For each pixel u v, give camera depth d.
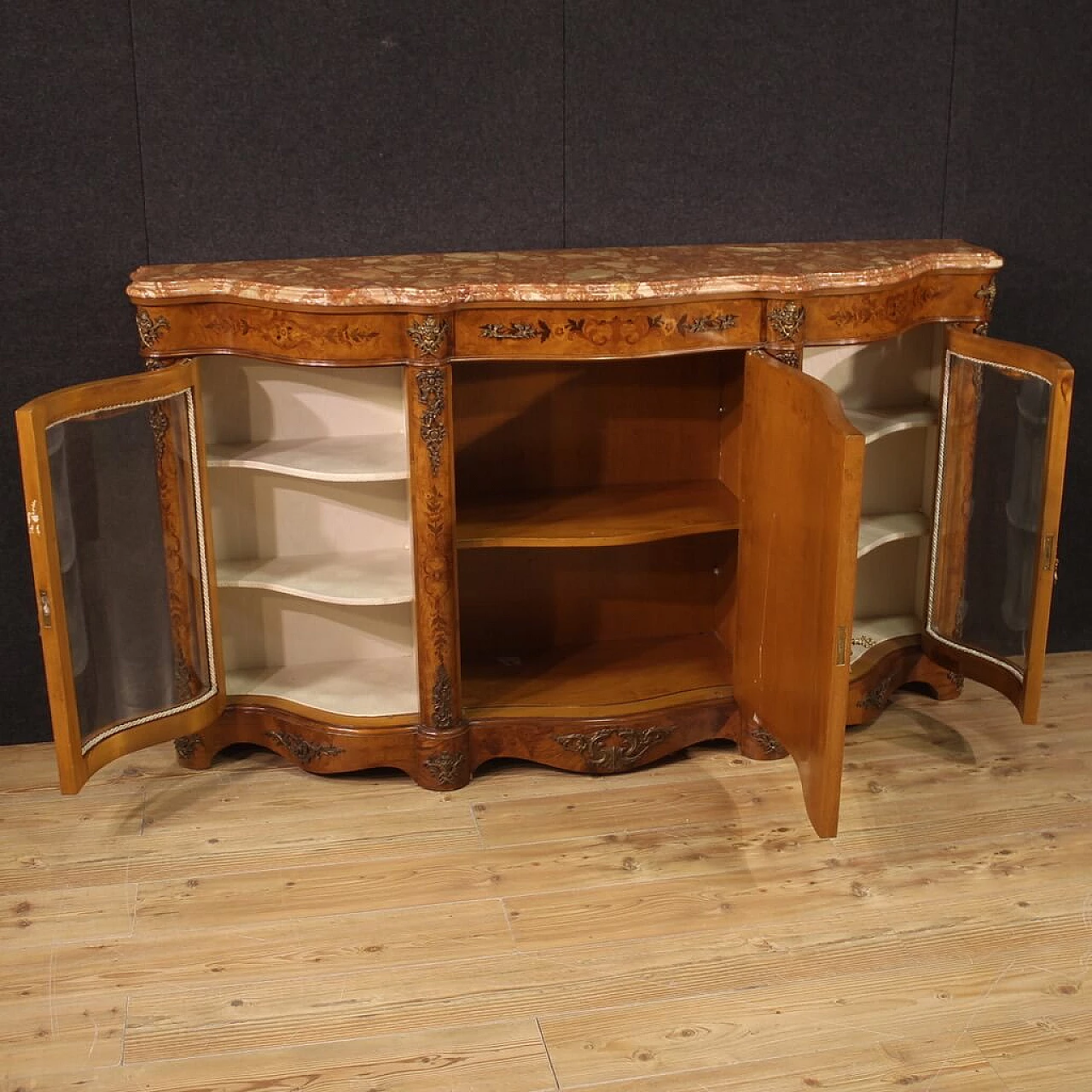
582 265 3.02
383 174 3.16
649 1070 2.21
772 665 2.87
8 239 3.04
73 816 3.00
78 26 2.94
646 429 3.38
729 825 2.93
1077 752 3.22
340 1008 2.36
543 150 3.21
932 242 3.37
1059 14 3.33
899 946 2.51
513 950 2.51
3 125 2.97
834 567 2.41
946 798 3.02
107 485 2.74
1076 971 2.44
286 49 3.04
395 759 3.10
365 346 2.80
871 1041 2.27
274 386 3.15
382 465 2.98
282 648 3.33
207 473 3.03
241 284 2.82
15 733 3.36
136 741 2.92
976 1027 2.29
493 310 2.82
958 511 3.24
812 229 3.40
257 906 2.66
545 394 3.30
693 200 3.32
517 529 3.07
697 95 3.24
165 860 2.82
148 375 2.81
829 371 3.39
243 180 3.11
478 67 3.13
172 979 2.45
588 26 3.15
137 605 2.87
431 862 2.80
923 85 3.34
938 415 3.28
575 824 2.94
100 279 3.11
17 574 3.25
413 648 3.38
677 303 2.85
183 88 3.02
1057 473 2.84
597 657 3.41
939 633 3.35
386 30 3.07
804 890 2.69
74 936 2.57
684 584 3.51
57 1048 2.27
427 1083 2.18
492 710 3.13
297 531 3.25
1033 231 3.49
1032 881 2.71
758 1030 2.30
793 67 3.27
